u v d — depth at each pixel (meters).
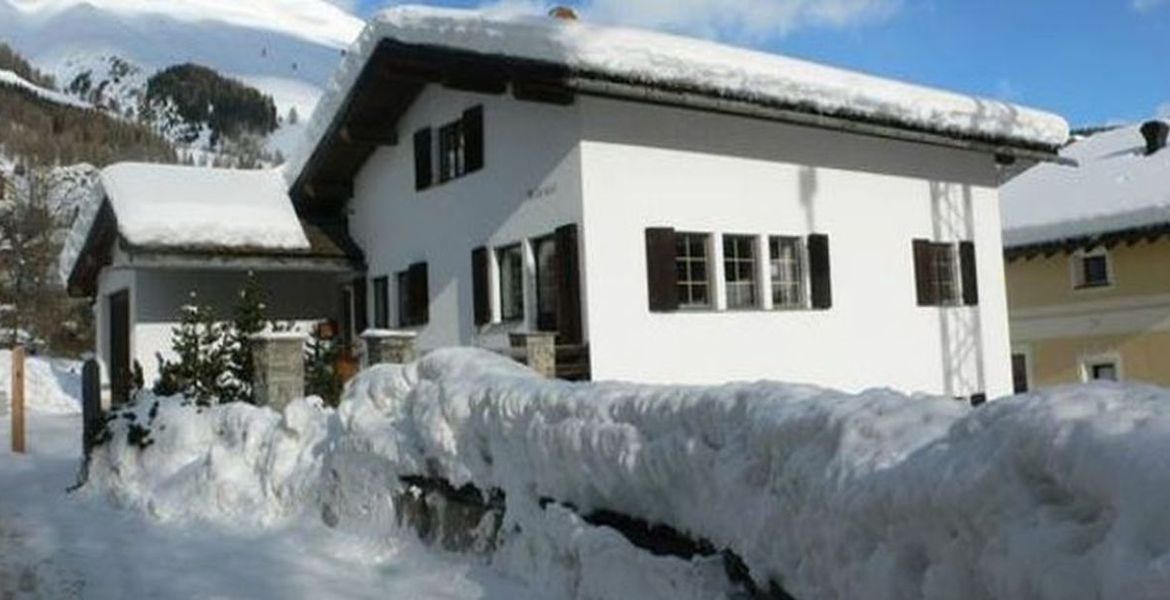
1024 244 25.09
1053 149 17.61
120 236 15.67
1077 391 3.33
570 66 12.09
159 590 7.00
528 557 6.50
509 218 14.13
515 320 14.09
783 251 14.97
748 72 13.29
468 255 14.91
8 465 13.91
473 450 7.09
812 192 15.11
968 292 17.05
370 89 15.54
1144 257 24.00
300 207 17.73
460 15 13.24
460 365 7.74
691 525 5.27
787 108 13.85
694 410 5.19
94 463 11.77
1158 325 23.73
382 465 8.11
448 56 13.64
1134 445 2.88
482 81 13.97
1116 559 2.78
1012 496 3.25
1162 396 3.14
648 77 12.56
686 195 13.78
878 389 4.54
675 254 13.67
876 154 15.99
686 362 13.53
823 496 4.12
